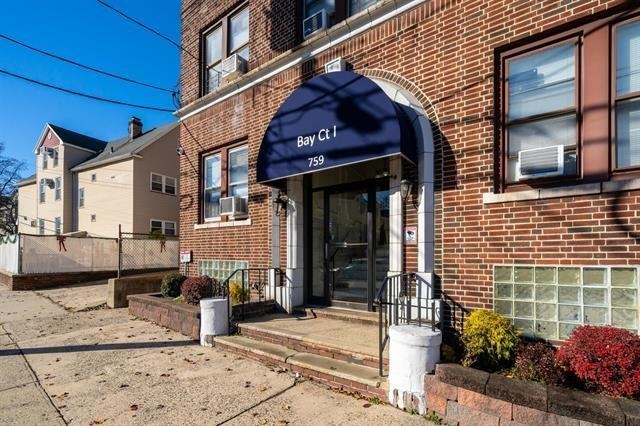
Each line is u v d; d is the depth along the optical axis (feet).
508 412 11.32
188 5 35.99
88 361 18.95
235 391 14.94
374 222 22.62
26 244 50.21
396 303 16.07
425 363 13.10
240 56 29.50
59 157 87.10
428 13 19.31
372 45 21.58
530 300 15.39
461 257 17.31
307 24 25.09
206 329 21.24
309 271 25.36
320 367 15.71
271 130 22.44
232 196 29.84
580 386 11.89
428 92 19.10
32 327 26.89
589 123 14.75
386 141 17.37
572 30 15.34
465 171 17.51
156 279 36.78
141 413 13.41
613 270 13.73
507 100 16.94
